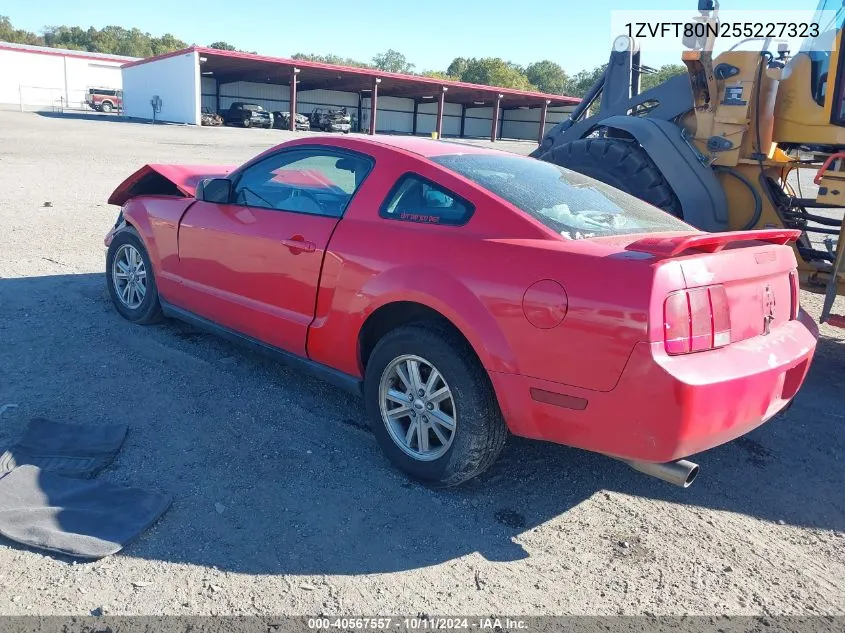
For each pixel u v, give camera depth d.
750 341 3.03
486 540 2.99
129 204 5.30
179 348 4.95
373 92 50.28
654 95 6.98
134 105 52.00
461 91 55.34
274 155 4.35
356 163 3.85
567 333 2.79
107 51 148.62
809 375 5.41
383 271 3.40
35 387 4.12
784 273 3.33
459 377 3.11
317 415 4.06
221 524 2.95
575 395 2.81
